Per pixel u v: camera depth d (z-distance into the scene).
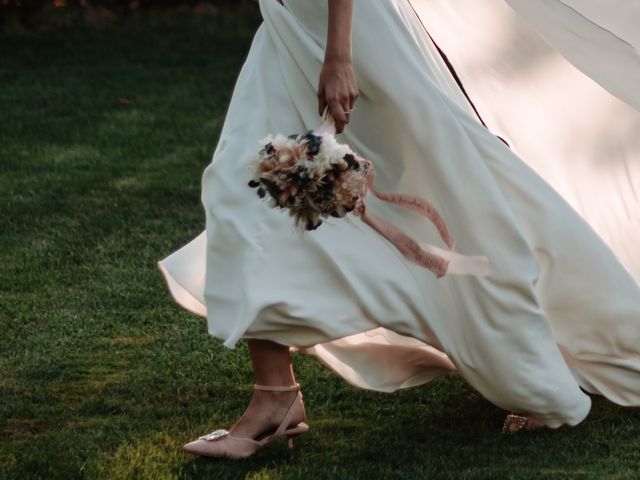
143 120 11.86
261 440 4.51
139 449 4.59
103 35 17.59
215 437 4.47
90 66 15.08
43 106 12.57
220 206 4.34
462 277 4.36
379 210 4.43
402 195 4.32
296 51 4.40
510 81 4.93
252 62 4.55
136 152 10.50
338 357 4.78
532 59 4.93
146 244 7.72
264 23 4.54
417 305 4.34
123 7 19.22
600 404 5.08
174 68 14.94
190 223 8.23
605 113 5.00
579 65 4.80
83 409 5.07
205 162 10.11
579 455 4.49
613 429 4.77
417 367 4.87
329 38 4.15
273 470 4.34
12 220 8.30
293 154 3.75
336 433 4.79
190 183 9.36
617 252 5.08
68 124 11.65
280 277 4.25
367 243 4.32
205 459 4.47
